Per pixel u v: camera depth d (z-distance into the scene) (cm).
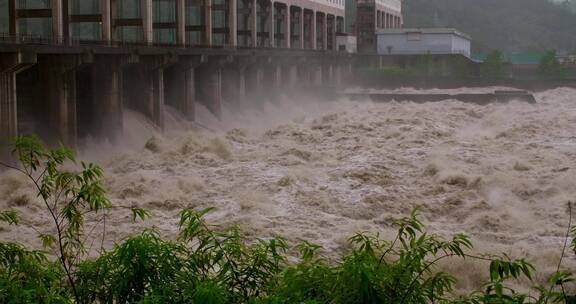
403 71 11662
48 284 1065
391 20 15050
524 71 13500
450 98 8725
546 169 4166
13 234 2895
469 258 2488
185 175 4169
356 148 5003
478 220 3219
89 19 6147
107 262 1017
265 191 3709
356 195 3625
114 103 5712
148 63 6322
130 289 967
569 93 9875
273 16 10006
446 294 2206
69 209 1109
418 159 4516
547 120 6350
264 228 3042
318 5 11575
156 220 3173
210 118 7619
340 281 909
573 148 4912
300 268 965
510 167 4216
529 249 2800
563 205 3453
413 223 1076
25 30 10775
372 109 7806
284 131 5722
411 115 6869
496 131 5938
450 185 3831
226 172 4206
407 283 967
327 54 10956
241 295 973
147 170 4356
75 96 5297
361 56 12512
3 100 4444
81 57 5097
